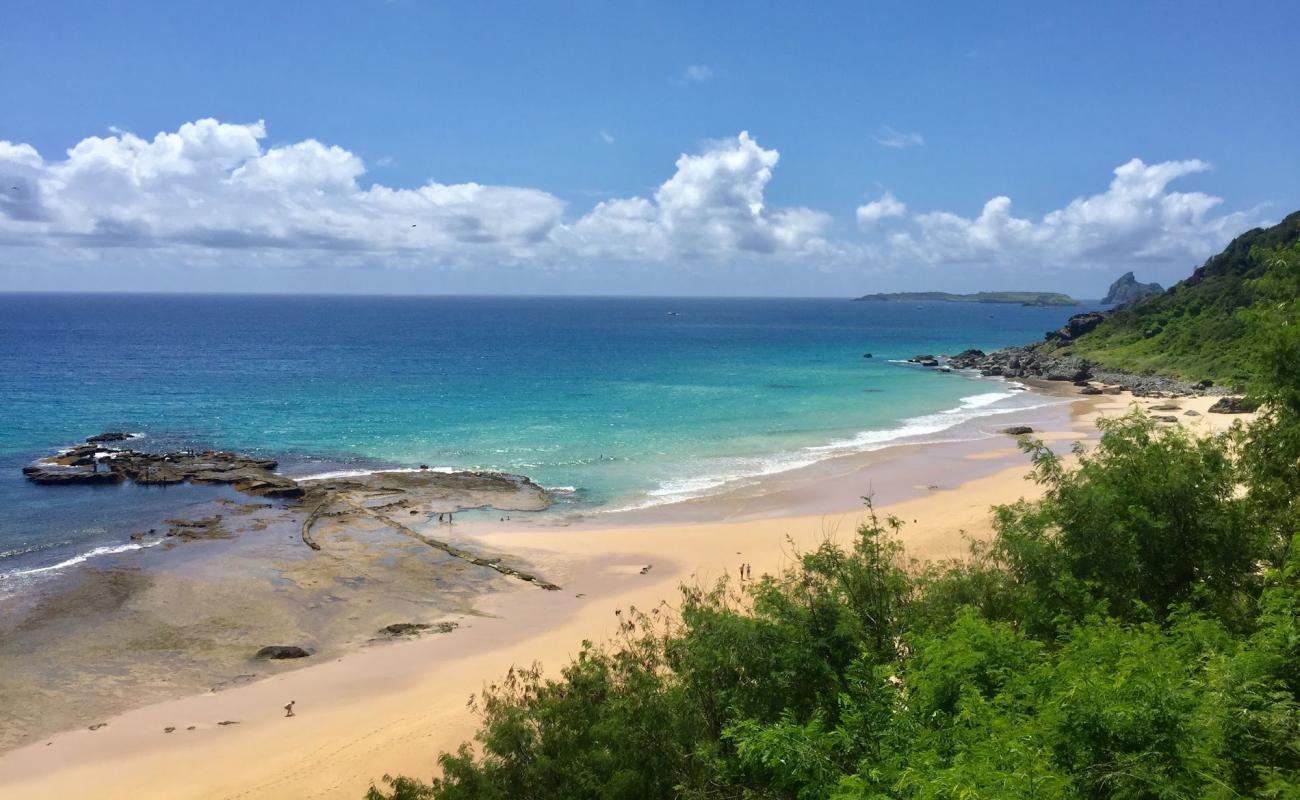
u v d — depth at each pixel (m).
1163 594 15.84
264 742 21.73
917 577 18.27
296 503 43.28
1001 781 7.21
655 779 13.93
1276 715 8.41
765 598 15.66
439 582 32.97
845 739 10.94
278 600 30.97
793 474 49.38
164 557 35.03
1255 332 17.00
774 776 12.34
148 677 25.28
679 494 45.31
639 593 31.69
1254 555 15.68
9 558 34.62
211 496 44.41
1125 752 7.94
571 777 14.02
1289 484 16.42
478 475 49.09
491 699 16.89
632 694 15.33
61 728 22.44
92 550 35.84
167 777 20.20
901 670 12.47
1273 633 9.91
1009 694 9.61
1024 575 16.70
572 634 28.22
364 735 21.98
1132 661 9.17
